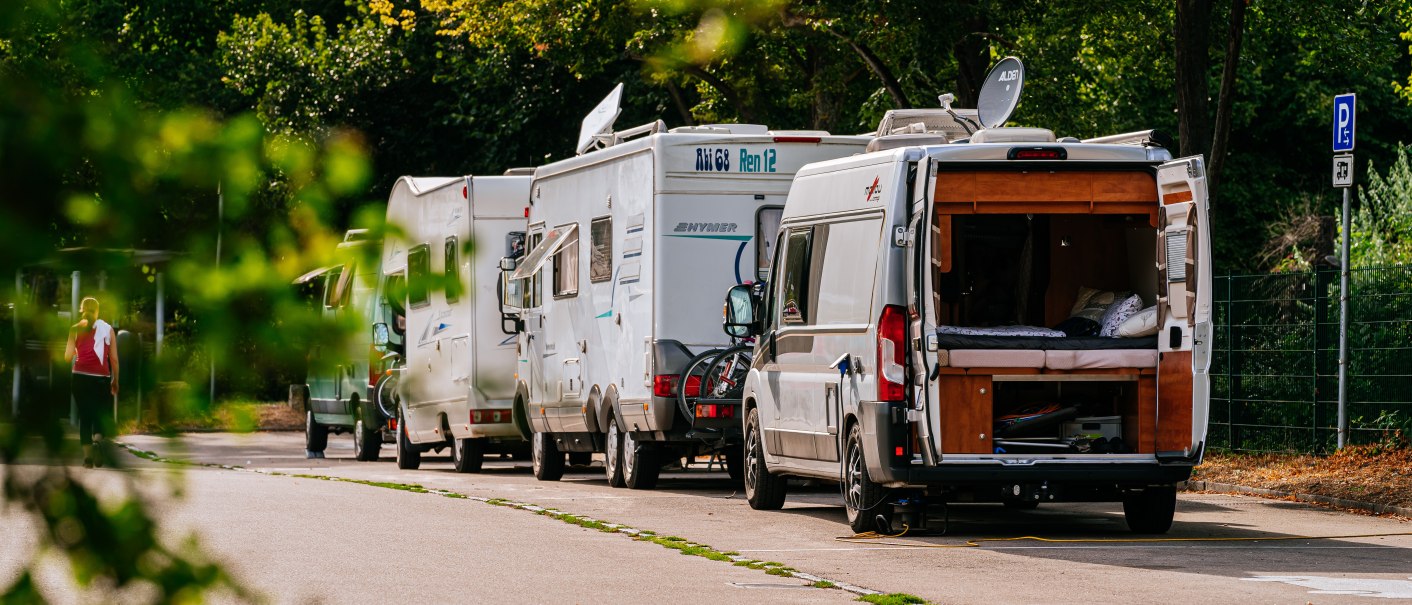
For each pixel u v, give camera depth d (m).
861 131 52.28
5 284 3.43
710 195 26.84
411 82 63.94
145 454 3.75
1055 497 19.72
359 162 3.71
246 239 3.64
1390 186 40.75
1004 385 21.00
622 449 29.19
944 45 35.56
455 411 34.16
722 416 26.56
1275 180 67.94
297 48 63.75
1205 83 30.88
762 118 48.22
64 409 3.63
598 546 19.08
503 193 33.88
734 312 24.34
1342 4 40.28
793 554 18.42
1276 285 31.88
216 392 3.71
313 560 17.42
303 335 3.73
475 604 14.36
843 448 20.70
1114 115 49.19
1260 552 18.84
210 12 67.19
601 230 29.27
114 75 3.47
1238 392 32.69
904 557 18.19
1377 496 24.75
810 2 35.25
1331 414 30.59
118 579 3.72
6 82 3.37
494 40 50.59
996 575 16.61
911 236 19.08
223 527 20.61
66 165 3.43
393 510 23.34
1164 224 19.80
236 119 3.61
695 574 16.56
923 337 19.02
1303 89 64.44
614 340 28.47
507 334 33.53
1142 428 19.94
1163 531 21.12
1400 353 29.11
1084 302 21.98
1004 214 21.55
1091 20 41.12
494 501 25.38
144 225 3.53
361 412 39.34
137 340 3.65
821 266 21.53
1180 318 19.73
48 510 3.64
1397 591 15.53
